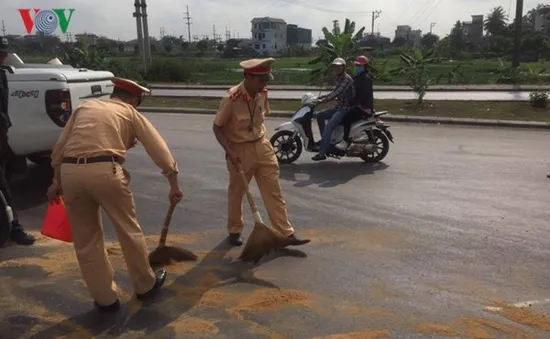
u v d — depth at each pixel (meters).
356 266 4.59
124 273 4.46
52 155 3.76
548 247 5.02
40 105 6.64
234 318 3.71
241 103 4.70
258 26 135.12
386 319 3.69
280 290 4.14
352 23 25.95
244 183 4.68
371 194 6.91
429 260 4.71
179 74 34.47
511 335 3.49
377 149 8.84
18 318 3.72
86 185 3.49
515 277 4.36
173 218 5.94
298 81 31.59
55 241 5.21
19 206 6.43
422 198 6.71
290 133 8.93
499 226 5.62
